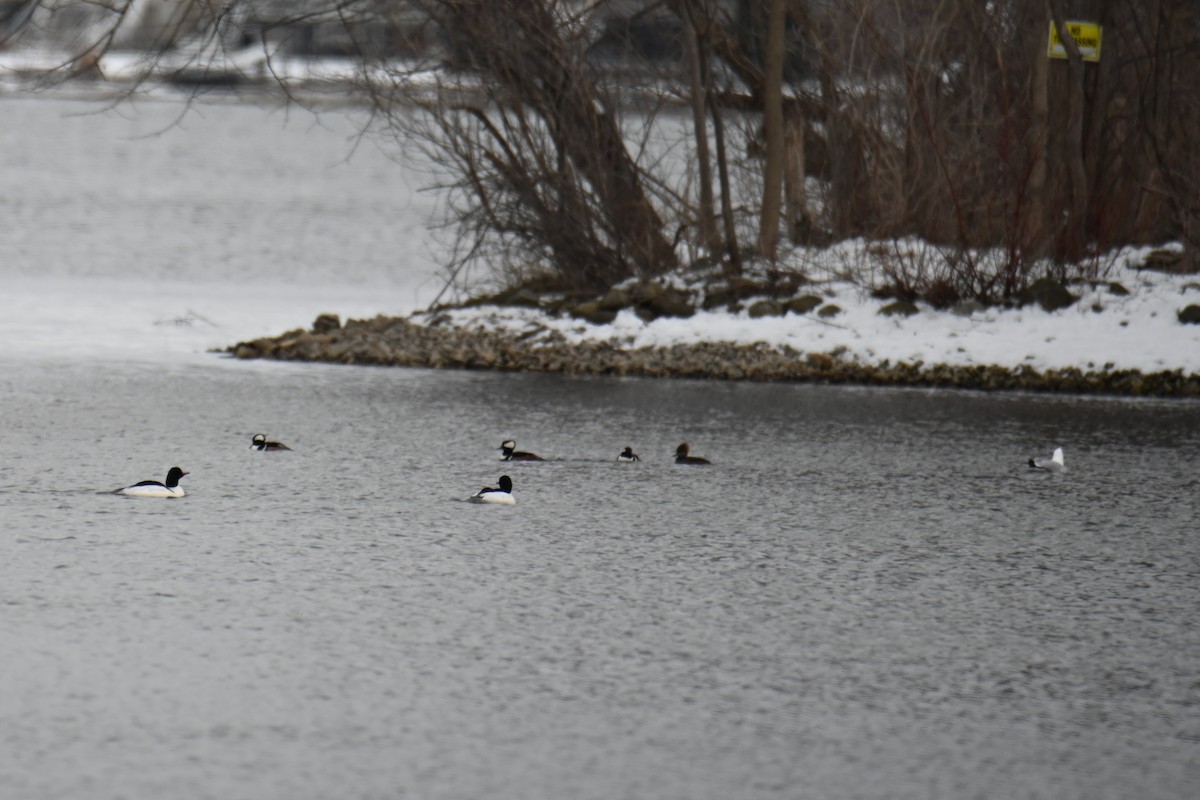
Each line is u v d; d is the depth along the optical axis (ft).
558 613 36.65
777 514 49.37
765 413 70.33
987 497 53.01
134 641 33.40
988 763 27.78
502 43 86.28
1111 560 43.91
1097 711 30.71
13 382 74.54
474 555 42.50
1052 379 79.30
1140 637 36.01
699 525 47.39
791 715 29.99
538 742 28.17
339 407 69.41
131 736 27.86
